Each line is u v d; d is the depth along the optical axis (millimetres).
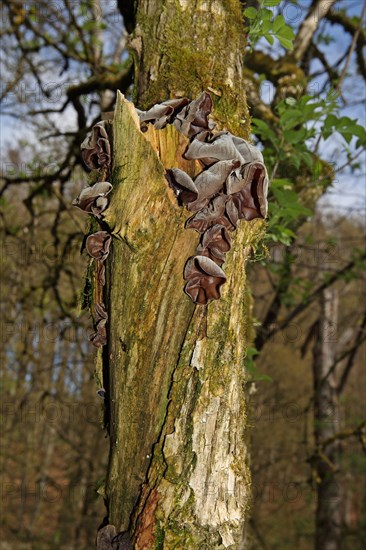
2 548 8539
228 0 1801
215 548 1543
